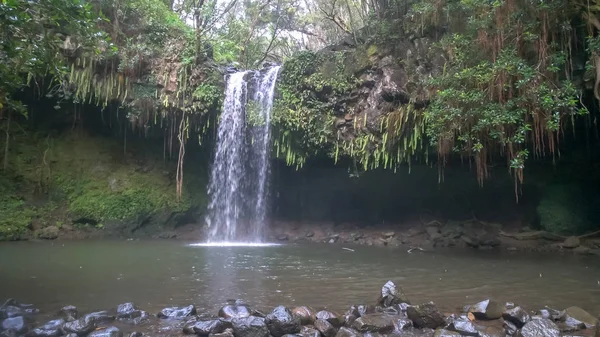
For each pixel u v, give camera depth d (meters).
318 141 13.45
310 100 13.69
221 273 8.36
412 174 15.05
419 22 12.34
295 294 6.67
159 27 14.32
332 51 14.05
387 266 9.45
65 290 6.70
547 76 9.27
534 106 8.98
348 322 5.17
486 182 14.48
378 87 12.77
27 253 10.55
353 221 16.14
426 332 5.03
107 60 13.23
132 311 5.42
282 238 15.45
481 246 13.35
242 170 14.89
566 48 9.57
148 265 9.12
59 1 5.70
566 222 12.97
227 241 14.59
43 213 14.02
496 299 6.45
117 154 15.56
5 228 13.04
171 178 16.06
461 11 11.03
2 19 5.16
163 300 6.18
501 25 9.53
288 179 16.47
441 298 6.52
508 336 4.85
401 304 5.70
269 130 14.09
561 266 9.56
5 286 6.91
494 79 9.12
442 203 15.30
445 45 11.27
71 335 4.61
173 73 13.98
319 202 16.66
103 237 14.42
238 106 14.41
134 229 15.05
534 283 7.66
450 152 12.30
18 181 13.98
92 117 15.24
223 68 15.04
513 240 13.32
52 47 6.28
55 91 13.62
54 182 14.45
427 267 9.34
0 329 4.70
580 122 11.77
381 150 12.59
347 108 13.30
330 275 8.29
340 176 15.99
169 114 14.23
